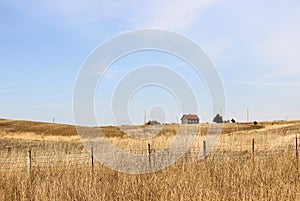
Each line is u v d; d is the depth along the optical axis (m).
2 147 20.45
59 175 10.09
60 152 13.51
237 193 7.86
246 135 20.89
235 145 16.30
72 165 11.46
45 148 15.57
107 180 9.79
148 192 8.38
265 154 13.53
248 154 14.10
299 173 9.67
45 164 11.65
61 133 45.62
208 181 9.15
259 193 7.95
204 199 7.66
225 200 7.71
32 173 10.56
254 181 9.15
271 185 8.55
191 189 8.33
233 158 12.41
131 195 8.34
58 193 8.54
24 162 11.88
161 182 9.06
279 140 18.52
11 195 8.64
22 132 46.19
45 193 8.42
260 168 10.27
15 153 13.52
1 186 9.00
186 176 9.67
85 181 9.40
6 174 10.16
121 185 8.98
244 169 10.15
